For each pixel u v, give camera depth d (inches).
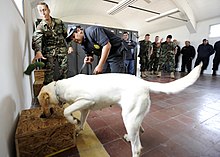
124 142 50.1
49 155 42.6
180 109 81.0
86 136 53.4
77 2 247.4
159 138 52.4
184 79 38.9
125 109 37.8
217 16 236.1
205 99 99.8
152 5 237.8
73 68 145.5
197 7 227.6
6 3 41.6
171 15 254.7
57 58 87.3
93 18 328.5
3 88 34.4
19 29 60.0
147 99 38.5
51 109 46.3
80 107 39.6
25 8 82.3
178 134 55.1
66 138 44.9
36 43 73.8
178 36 300.4
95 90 38.7
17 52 53.6
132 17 306.7
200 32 262.8
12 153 38.5
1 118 31.4
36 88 81.5
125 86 38.2
